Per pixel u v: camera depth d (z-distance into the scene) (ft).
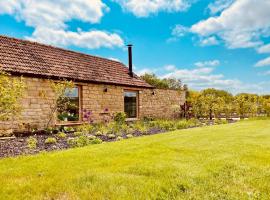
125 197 14.08
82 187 15.33
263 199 14.25
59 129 46.62
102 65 66.74
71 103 53.01
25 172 18.07
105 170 18.21
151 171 17.87
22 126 43.19
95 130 46.47
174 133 36.73
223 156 21.77
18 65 44.29
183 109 88.89
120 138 36.94
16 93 29.73
